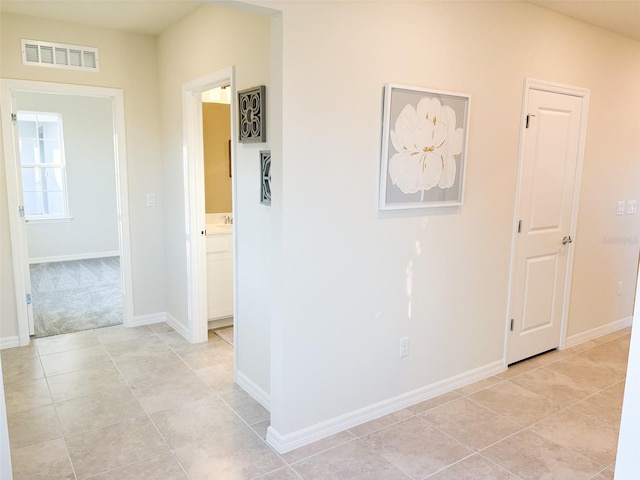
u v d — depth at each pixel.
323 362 2.59
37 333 4.21
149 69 4.18
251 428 2.72
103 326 4.41
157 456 2.45
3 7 3.41
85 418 2.81
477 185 3.10
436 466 2.39
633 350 0.78
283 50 2.21
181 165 3.92
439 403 3.04
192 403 3.00
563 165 3.58
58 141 7.05
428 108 2.72
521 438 2.64
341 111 2.44
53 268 6.77
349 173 2.52
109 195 7.49
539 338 3.75
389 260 2.76
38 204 7.07
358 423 2.78
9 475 1.18
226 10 3.02
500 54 3.04
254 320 3.02
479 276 3.24
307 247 2.43
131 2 3.28
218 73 3.19
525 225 3.43
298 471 2.34
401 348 2.91
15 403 2.97
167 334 4.21
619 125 3.95
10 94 3.66
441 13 2.73
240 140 2.96
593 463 2.43
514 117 3.20
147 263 4.42
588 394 3.17
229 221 4.77
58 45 3.75
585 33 3.50
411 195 2.75
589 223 3.92
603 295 4.22
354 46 2.43
